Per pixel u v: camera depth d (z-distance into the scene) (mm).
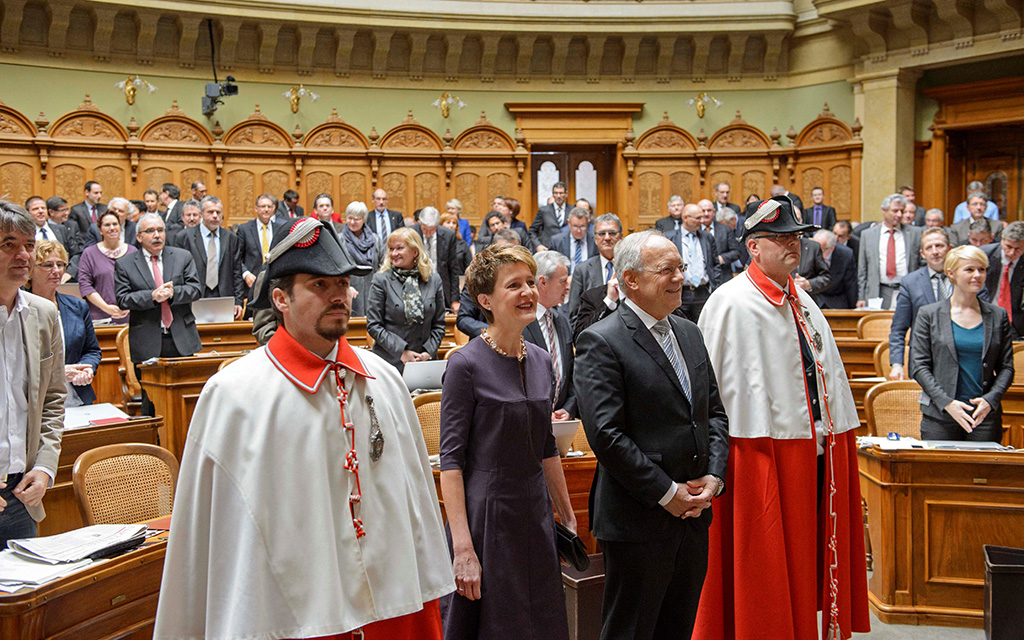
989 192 12562
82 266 7059
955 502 4023
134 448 3396
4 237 2816
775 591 3191
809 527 3299
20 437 2967
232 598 1857
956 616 3992
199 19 11766
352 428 2020
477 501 2752
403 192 12812
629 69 13266
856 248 9711
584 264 6246
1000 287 6195
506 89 13164
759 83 13273
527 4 12695
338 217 12477
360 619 1917
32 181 11078
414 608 1995
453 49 12844
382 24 12352
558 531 2854
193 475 1938
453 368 2830
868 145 12430
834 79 12828
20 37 11094
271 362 2020
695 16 12828
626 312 2977
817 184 12922
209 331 7039
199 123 11922
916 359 4418
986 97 11891
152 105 11805
